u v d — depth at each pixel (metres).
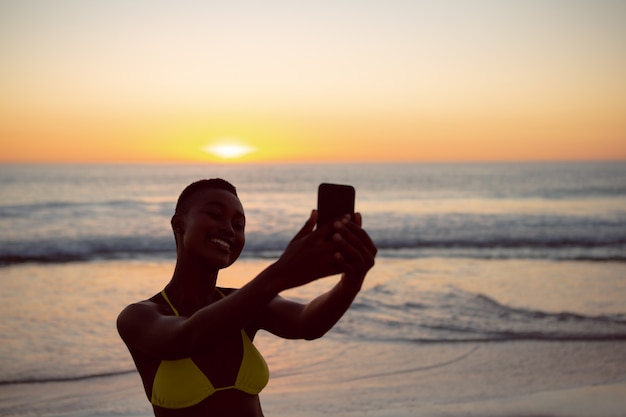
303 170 151.88
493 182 83.38
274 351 8.75
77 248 23.61
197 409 1.97
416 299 12.77
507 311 11.74
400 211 41.66
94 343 9.44
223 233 1.97
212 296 2.10
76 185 79.44
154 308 1.94
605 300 13.17
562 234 28.98
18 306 12.43
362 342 9.30
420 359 8.45
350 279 1.80
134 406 6.56
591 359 8.47
